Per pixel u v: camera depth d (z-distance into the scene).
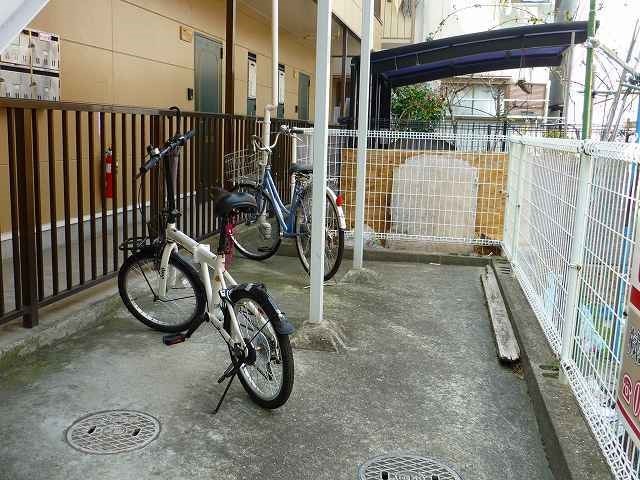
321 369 3.75
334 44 14.19
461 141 8.12
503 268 5.98
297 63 14.27
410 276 6.05
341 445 2.91
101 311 4.32
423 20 17.27
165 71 7.71
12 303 3.96
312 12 10.49
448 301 5.28
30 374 3.44
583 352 3.16
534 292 4.65
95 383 3.38
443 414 3.27
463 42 8.40
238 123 6.92
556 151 4.02
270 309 3.05
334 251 5.53
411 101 14.00
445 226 7.02
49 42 5.48
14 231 3.57
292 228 5.78
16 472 2.56
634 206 2.54
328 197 5.59
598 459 2.62
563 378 3.37
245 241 6.53
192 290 4.01
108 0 6.40
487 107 17.67
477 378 3.74
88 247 5.62
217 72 9.38
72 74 5.88
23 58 5.16
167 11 7.66
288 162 8.19
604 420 2.70
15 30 2.23
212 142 6.20
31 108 3.56
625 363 2.44
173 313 4.14
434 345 4.25
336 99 17.83
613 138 6.93
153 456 2.72
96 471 2.59
